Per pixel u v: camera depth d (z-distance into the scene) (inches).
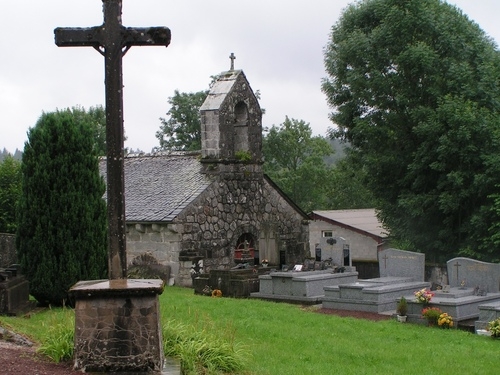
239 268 979.3
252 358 494.3
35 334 465.1
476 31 1261.1
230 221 1102.4
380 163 1229.7
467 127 1088.2
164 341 411.8
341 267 956.6
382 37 1222.9
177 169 1147.3
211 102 1107.9
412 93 1210.0
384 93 1227.9
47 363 363.6
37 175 667.4
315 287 883.4
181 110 2165.4
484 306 700.7
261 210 1159.0
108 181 378.9
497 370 519.5
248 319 671.8
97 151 707.4
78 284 372.2
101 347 353.1
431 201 1163.3
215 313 701.3
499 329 662.5
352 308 813.9
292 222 1217.4
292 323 681.0
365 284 851.4
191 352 407.8
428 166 1165.7
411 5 1208.2
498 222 1061.1
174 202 1050.7
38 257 664.4
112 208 379.6
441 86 1191.6
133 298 355.6
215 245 1074.7
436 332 682.2
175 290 959.0
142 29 379.6
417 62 1165.1
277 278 897.5
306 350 552.4
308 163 2267.5
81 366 352.2
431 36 1215.6
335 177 2329.0
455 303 729.6
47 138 674.2
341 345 580.4
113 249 380.5
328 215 1728.6
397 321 746.2
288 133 2304.4
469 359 553.6
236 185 1117.7
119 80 379.6
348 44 1250.6
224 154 1103.0
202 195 1060.5
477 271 839.1
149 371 354.0
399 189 1258.6
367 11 1302.9
